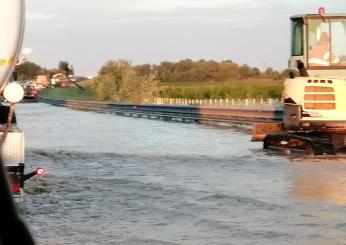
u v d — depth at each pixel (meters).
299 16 22.95
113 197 14.07
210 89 96.38
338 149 21.92
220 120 44.31
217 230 10.67
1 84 10.85
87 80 137.25
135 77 106.88
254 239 10.02
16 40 10.65
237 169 18.98
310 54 22.77
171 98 98.94
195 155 23.30
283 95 23.34
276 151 23.47
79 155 23.45
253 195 14.18
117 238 10.18
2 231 1.83
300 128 22.53
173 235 10.37
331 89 21.77
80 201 13.55
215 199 13.71
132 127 42.09
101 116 59.34
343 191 14.62
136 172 18.59
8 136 11.05
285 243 9.75
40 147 27.50
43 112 68.62
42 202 13.39
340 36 22.81
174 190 15.01
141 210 12.52
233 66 153.50
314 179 16.59
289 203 13.12
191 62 154.75
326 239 9.98
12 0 10.59
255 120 40.22
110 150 25.81
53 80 133.25
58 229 10.82
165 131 37.50
